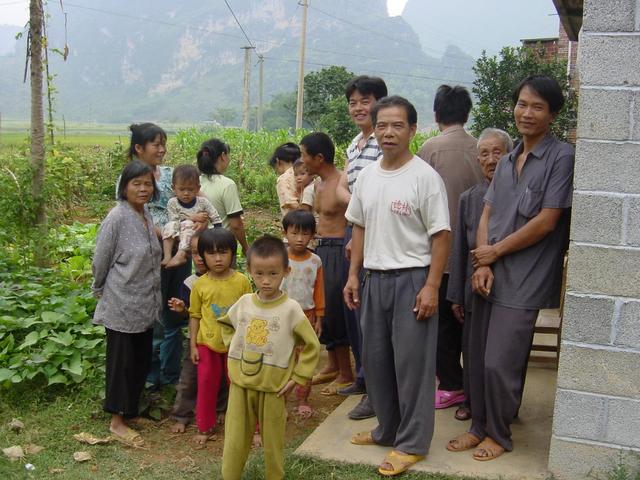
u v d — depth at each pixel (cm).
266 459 358
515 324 357
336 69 3350
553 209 348
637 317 331
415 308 359
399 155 361
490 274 365
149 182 428
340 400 489
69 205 1058
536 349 524
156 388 485
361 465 377
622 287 332
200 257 425
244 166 1722
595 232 333
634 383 334
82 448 416
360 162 460
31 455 404
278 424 356
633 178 325
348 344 497
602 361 338
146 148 470
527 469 363
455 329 446
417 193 354
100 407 461
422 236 361
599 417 342
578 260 337
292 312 355
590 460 346
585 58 328
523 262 357
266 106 8306
